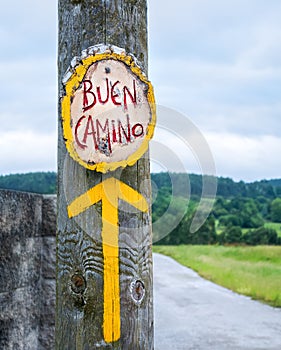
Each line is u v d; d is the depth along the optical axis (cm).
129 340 201
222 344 691
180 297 1083
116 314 200
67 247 204
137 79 203
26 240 373
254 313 902
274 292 1091
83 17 207
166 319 851
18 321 360
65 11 211
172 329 773
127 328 201
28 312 374
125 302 202
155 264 1692
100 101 199
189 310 934
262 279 1273
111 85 200
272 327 786
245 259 1628
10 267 352
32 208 382
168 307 966
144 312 206
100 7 206
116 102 200
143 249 206
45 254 395
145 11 219
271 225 2025
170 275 1446
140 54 212
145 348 205
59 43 213
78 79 199
